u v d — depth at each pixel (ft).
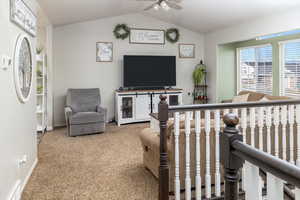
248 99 17.24
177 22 22.41
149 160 10.09
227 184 3.51
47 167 10.80
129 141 15.12
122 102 20.18
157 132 10.22
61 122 20.11
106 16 20.40
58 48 19.67
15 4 7.48
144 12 21.54
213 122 8.54
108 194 8.34
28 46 9.40
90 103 18.74
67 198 8.07
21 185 8.46
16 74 7.69
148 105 21.02
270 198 3.02
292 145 8.95
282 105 8.36
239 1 15.69
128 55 20.94
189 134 7.64
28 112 9.67
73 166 10.94
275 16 15.99
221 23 19.98
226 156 3.49
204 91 24.25
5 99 6.86
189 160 7.67
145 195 8.28
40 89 16.63
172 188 8.13
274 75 18.47
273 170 2.63
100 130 17.10
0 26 6.45
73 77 20.24
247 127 8.50
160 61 21.77
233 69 22.93
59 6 14.51
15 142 7.82
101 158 12.02
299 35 16.24
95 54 20.75
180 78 23.62
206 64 23.94
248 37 18.42
